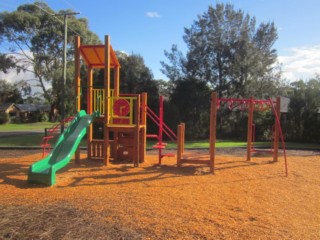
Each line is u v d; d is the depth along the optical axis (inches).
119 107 419.5
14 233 171.8
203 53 1095.6
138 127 396.8
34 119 2368.4
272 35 1126.4
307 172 389.7
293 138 959.6
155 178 329.1
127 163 422.0
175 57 1117.1
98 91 459.8
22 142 805.9
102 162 420.8
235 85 1099.9
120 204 226.1
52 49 2052.2
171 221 194.2
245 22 1108.5
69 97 1569.9
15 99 3009.4
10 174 339.9
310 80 991.6
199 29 1117.1
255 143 863.7
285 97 1330.0
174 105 1035.9
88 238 167.3
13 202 229.6
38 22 1961.1
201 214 210.1
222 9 1092.5
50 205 221.8
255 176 355.3
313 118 930.1
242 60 1058.1
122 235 171.8
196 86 1100.5
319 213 226.4
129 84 1151.6
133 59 1158.3
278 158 512.4
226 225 191.3
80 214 202.4
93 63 452.8
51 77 1780.3
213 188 289.9
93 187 282.8
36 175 290.4
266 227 191.0
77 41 426.3
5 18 1950.1
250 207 232.2
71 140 363.9
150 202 233.5
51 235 170.2
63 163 317.1
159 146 410.0
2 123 2128.4
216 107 373.7
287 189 297.1
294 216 216.4
